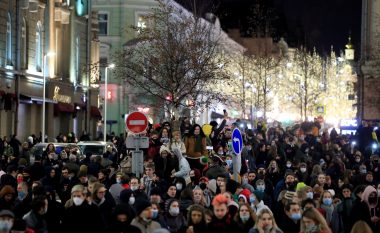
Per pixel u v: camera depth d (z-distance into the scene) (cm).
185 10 7956
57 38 5931
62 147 3666
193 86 4503
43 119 5197
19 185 1830
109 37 8088
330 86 11688
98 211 1504
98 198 1653
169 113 4438
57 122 5928
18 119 5200
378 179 2980
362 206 1755
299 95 9475
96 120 6762
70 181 2073
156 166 2392
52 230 1592
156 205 1585
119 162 2978
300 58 10275
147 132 2853
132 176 2014
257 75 8575
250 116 7856
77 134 6369
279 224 1759
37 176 2334
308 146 3912
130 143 2277
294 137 3916
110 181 2222
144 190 1967
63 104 5916
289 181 2128
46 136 5266
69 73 6162
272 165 2630
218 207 1500
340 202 1877
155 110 5025
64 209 1611
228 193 1664
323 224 1340
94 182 1738
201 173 2503
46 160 2841
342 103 11719
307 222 1345
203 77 4650
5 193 1641
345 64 12606
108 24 8106
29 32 5347
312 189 2033
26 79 5291
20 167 2375
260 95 7962
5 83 4959
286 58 10688
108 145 3853
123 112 7781
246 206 1504
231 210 1608
